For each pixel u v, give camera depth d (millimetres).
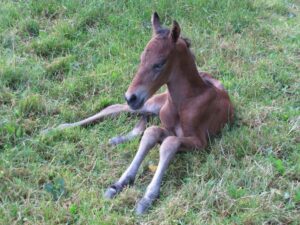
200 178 3281
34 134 3555
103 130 3643
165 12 4668
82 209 3090
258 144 3482
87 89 3928
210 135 3521
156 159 3414
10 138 3504
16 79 3918
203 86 3480
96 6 4609
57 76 4023
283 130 3611
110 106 3740
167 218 3047
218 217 3062
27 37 4344
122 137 3553
